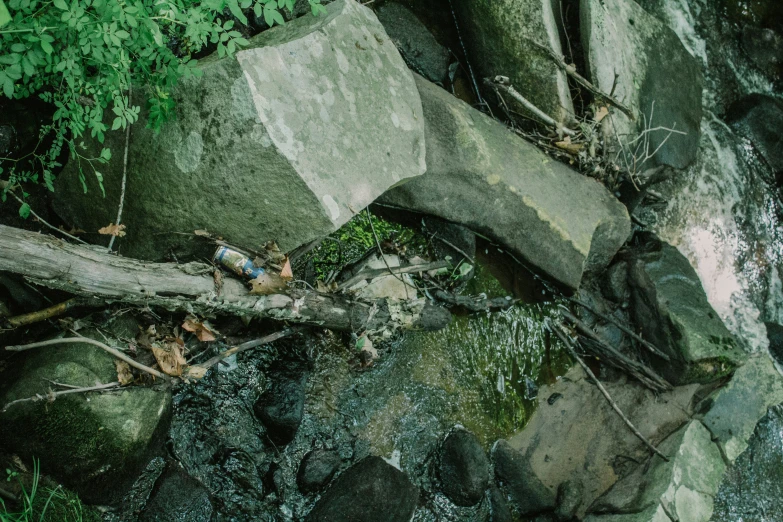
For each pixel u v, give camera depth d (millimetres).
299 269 4227
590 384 5344
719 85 7074
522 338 5109
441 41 5309
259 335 4039
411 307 4371
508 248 4824
